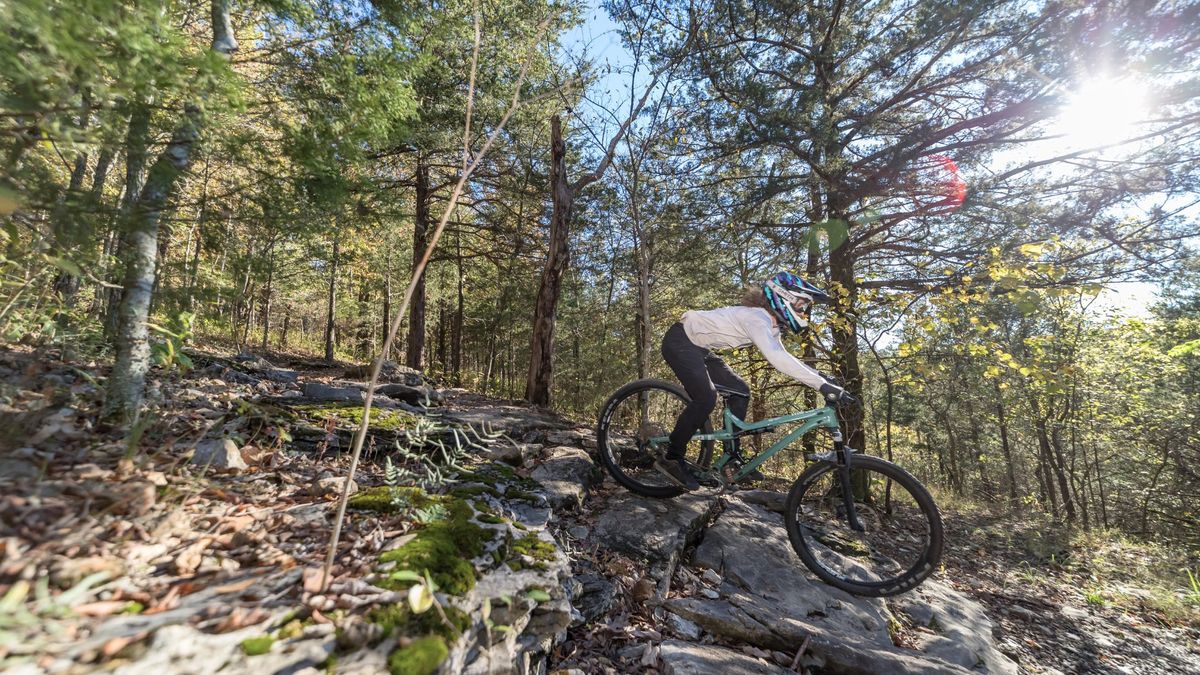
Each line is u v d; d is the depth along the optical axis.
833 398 2.95
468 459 3.34
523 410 6.41
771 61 7.47
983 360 6.15
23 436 1.77
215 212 2.43
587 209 10.77
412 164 12.61
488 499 2.64
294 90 2.67
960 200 6.43
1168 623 4.18
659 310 11.84
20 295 2.34
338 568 1.49
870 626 2.91
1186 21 4.84
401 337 17.64
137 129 1.91
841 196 6.95
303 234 2.73
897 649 2.73
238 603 1.26
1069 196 6.56
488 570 1.68
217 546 1.56
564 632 2.18
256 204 2.57
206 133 2.16
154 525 1.53
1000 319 7.06
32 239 1.88
